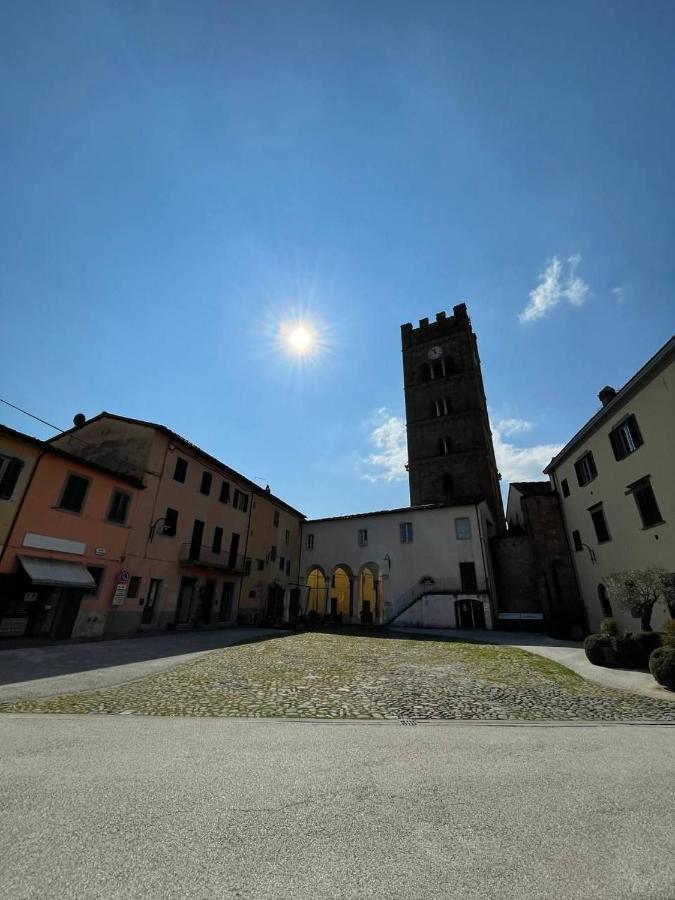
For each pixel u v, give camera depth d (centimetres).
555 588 2514
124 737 598
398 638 2048
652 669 998
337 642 1819
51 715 713
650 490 1736
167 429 2364
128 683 991
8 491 1566
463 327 4991
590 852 317
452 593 2970
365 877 282
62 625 1697
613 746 586
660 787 441
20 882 270
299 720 711
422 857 307
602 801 405
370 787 436
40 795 401
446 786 440
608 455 2044
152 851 309
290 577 3753
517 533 3228
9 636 1531
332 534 3809
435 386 4869
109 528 1964
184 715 730
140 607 2102
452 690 952
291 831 341
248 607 3138
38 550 1639
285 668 1193
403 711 777
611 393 2106
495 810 384
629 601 1364
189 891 265
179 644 1691
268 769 484
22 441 1619
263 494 3456
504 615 2847
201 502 2706
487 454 4456
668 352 1570
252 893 265
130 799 396
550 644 1898
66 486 1786
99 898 257
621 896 268
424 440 4666
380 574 3403
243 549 3139
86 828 340
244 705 805
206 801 395
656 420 1684
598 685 1038
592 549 2255
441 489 4316
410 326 5456
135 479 2130
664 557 1652
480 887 274
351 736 625
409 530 3425
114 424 2473
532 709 804
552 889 274
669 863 304
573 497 2488
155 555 2253
